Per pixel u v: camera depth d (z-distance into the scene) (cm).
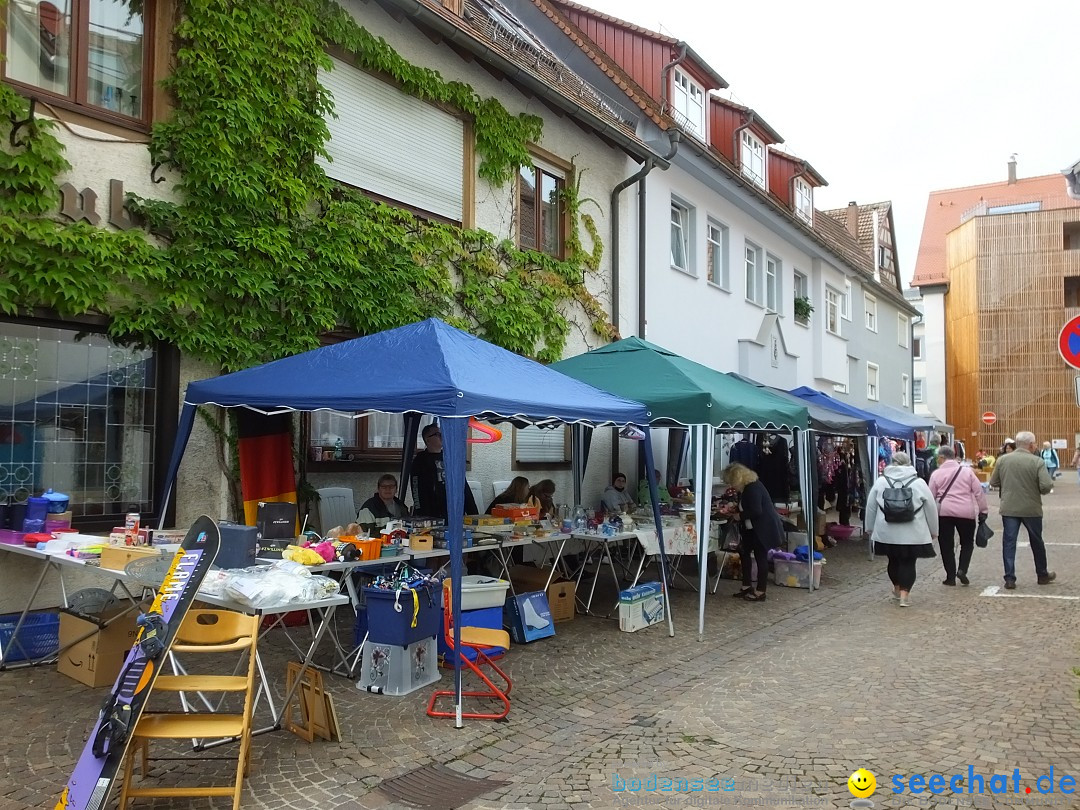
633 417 753
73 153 647
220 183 726
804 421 973
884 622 820
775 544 931
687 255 1588
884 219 3284
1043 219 4741
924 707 543
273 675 593
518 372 687
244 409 745
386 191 932
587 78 1462
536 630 736
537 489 993
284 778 420
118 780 408
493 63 1012
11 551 596
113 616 561
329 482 871
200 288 717
